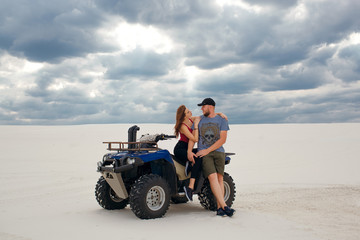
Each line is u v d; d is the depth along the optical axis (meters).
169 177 5.83
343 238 4.43
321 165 13.20
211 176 5.73
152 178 5.56
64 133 26.66
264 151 17.53
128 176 5.86
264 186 9.24
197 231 4.80
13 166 12.77
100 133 26.58
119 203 6.48
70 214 6.04
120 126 32.56
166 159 5.79
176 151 6.01
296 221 5.36
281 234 4.62
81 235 4.65
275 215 5.78
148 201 5.61
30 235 4.68
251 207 6.55
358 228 4.93
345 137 22.66
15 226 5.20
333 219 5.50
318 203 6.91
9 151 17.19
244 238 4.45
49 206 6.85
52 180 10.21
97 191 6.37
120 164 5.61
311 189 8.66
